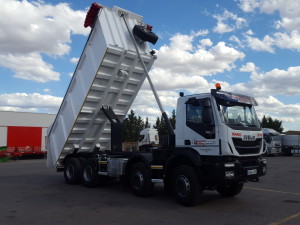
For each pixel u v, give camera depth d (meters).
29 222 6.63
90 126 11.73
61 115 12.09
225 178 7.54
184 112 8.68
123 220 6.79
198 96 8.38
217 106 7.99
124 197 9.42
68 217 7.05
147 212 7.52
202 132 8.14
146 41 10.68
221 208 7.95
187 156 8.12
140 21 11.09
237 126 8.05
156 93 10.31
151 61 10.95
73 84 11.34
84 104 10.86
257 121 8.93
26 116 41.53
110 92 11.03
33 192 10.40
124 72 10.49
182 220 6.79
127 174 9.95
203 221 6.71
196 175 8.02
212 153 7.89
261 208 7.96
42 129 35.47
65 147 12.13
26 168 20.38
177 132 8.79
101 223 6.56
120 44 10.08
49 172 17.25
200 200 8.02
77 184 12.18
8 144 32.56
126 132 36.88
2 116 39.12
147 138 24.83
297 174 16.05
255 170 8.26
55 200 9.00
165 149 8.91
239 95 8.65
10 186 11.77
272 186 11.80
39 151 33.81
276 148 35.56
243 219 6.85
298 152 36.22
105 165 10.89
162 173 8.77
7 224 6.48
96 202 8.70
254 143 8.44
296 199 9.17
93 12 10.04
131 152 10.18
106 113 11.15
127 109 12.03
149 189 9.15
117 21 10.35
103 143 12.77
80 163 11.99
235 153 7.76
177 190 8.29
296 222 6.59
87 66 10.63
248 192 10.41
